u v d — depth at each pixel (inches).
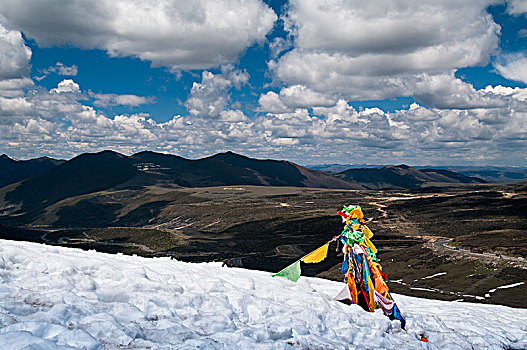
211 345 157.5
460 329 269.7
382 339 207.6
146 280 238.7
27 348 124.8
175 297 213.9
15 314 163.8
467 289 3046.3
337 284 356.2
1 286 189.3
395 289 3280.0
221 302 220.4
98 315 170.9
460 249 4212.6
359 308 257.8
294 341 177.0
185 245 7135.8
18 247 256.1
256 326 201.0
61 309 168.2
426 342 217.6
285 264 5511.8
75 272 227.6
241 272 335.6
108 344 149.9
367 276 267.1
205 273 298.4
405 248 5187.0
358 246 273.0
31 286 203.9
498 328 283.7
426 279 3533.5
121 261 290.2
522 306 2524.6
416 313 288.7
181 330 175.8
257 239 7711.6
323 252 302.2
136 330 165.2
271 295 261.0
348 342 202.1
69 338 145.7
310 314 220.2
